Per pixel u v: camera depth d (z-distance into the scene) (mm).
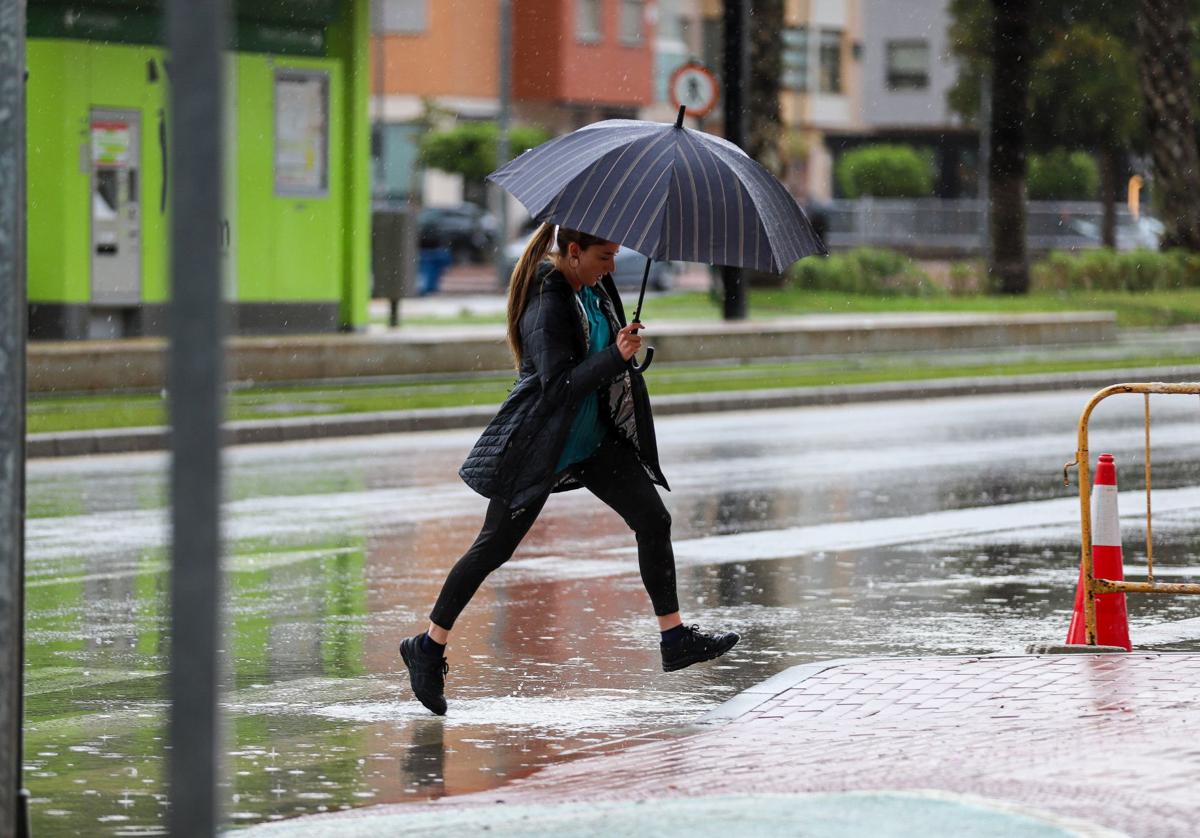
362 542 34531
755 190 20016
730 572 31391
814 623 27094
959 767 16734
